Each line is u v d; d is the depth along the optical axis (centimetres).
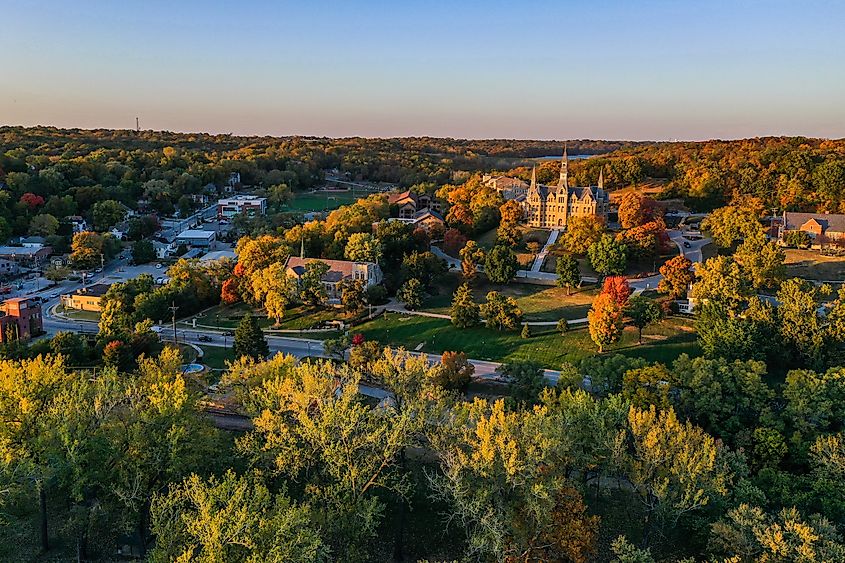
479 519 6097
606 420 7588
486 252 19175
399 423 6650
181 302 16438
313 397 7000
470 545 6188
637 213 18950
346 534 6334
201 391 9231
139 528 6606
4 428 6894
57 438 6475
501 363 12825
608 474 7656
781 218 19562
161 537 5434
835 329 11019
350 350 13100
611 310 12512
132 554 6725
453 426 6994
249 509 5338
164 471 6700
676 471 6700
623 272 16938
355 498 6519
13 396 7319
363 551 6806
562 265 16400
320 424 6600
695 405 8888
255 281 16075
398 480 7650
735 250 18150
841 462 7119
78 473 6188
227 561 5091
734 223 17925
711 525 6400
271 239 18700
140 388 7900
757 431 8144
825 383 8738
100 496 6875
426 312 15812
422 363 8512
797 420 8356
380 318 15588
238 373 8869
